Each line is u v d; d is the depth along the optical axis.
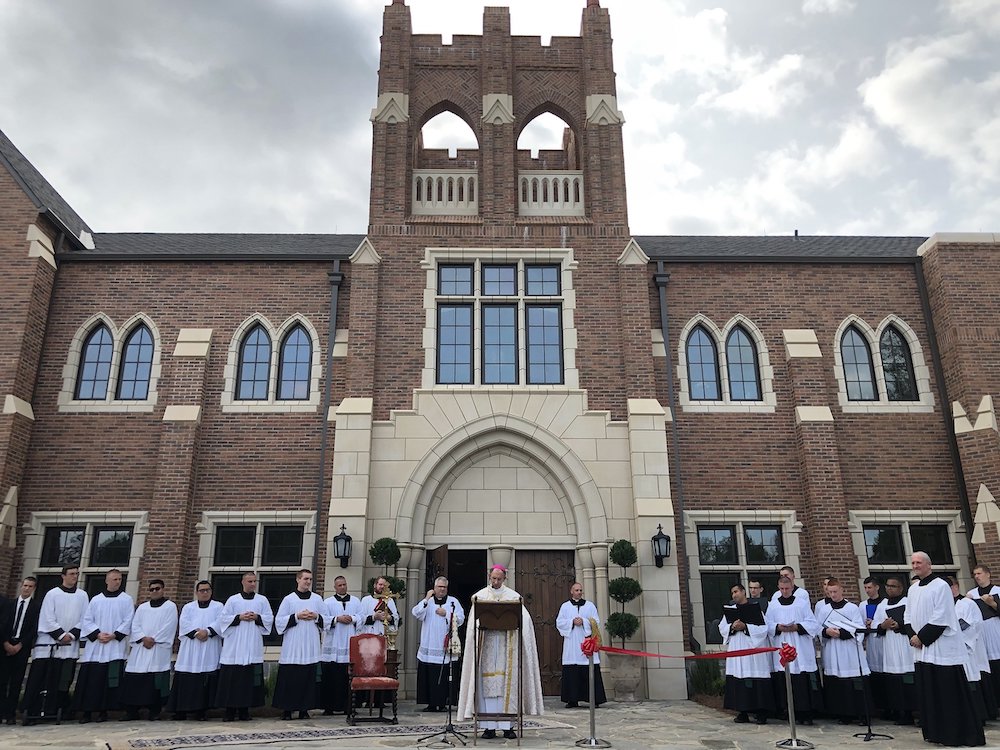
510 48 17.53
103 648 10.88
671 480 15.45
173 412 15.33
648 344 15.59
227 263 16.69
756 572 15.23
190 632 10.88
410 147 17.09
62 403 15.63
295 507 15.18
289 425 15.65
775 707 10.69
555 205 16.95
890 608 10.53
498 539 14.73
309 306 16.50
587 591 14.30
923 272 17.09
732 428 15.91
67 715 10.98
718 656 10.00
